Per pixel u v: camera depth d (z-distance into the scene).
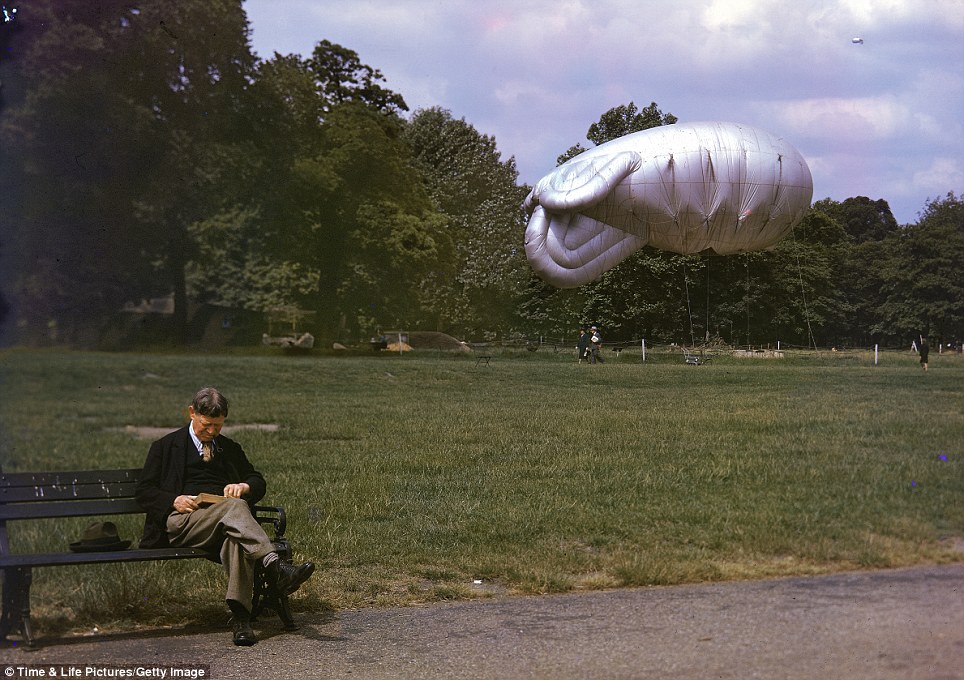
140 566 6.28
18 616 4.99
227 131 24.47
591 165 49.97
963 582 5.95
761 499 8.78
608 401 21.16
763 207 49.78
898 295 74.56
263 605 5.27
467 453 11.95
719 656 4.47
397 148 45.03
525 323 64.19
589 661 4.47
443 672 4.39
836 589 5.79
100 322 18.11
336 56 44.78
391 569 6.45
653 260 60.38
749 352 47.66
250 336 24.66
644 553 6.72
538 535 7.44
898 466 10.80
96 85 19.08
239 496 5.45
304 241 32.97
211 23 22.23
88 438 12.19
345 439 13.62
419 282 49.38
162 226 20.20
